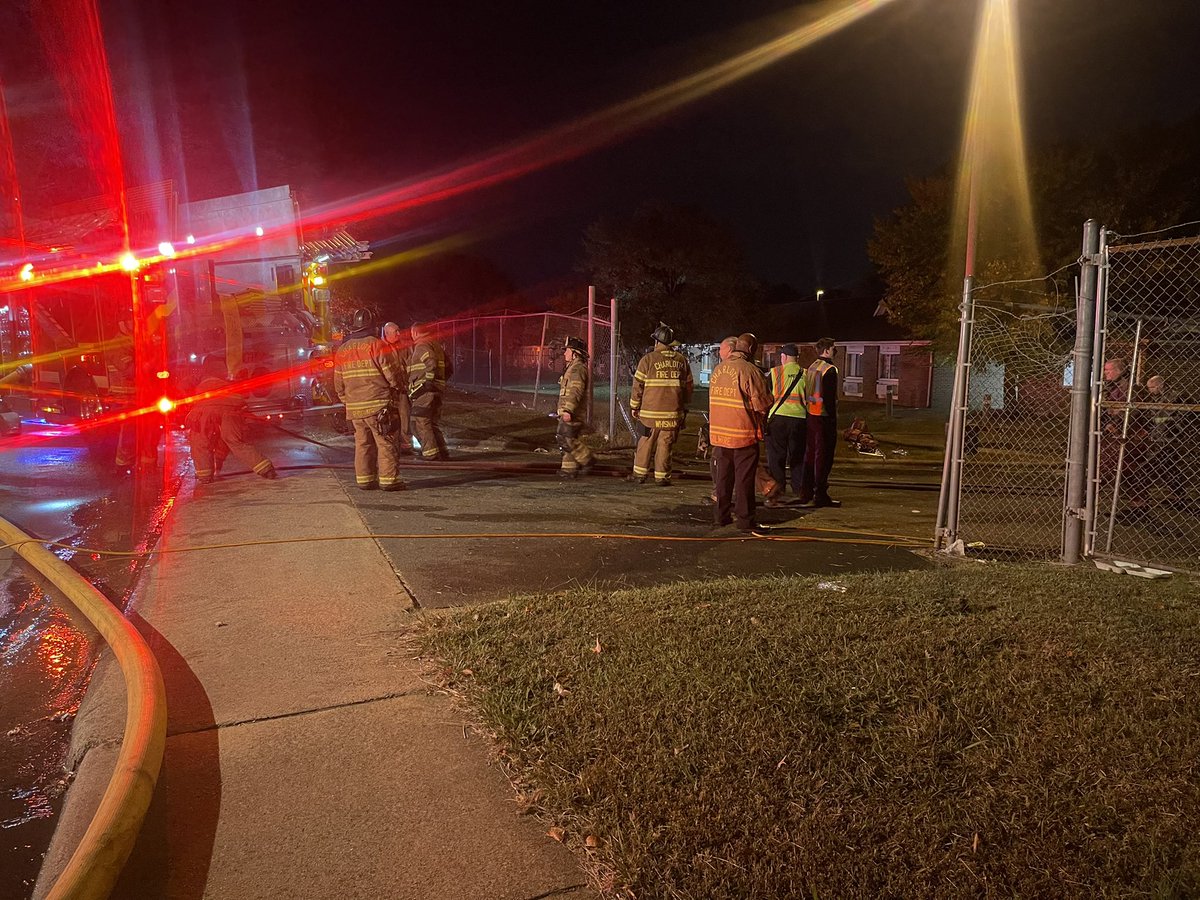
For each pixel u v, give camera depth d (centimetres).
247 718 363
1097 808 294
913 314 2423
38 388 1255
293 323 1736
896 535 766
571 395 1047
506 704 364
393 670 415
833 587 542
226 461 1109
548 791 301
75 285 1227
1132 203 2052
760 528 750
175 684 397
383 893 256
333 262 2041
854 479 1254
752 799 293
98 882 239
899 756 324
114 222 1242
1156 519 869
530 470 1097
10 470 1052
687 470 1184
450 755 336
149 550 658
